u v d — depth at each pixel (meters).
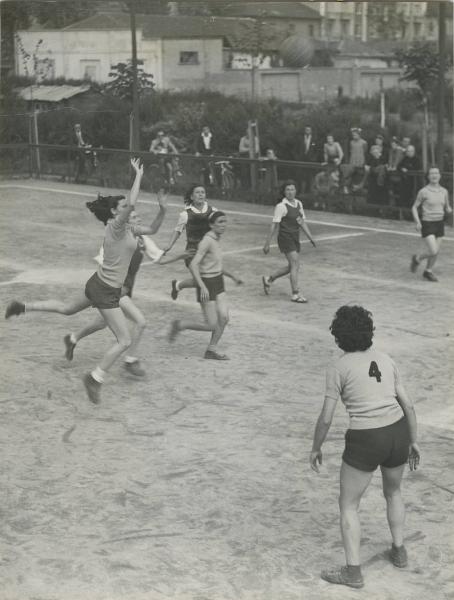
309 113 21.88
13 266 14.10
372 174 19.67
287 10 23.31
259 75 23.41
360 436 5.07
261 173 21.28
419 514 6.02
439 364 9.30
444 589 5.14
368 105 22.05
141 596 4.94
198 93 23.75
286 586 5.10
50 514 5.88
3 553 5.37
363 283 13.18
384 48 22.53
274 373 8.95
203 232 9.88
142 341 10.00
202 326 9.26
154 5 24.09
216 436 7.28
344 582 5.12
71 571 5.18
